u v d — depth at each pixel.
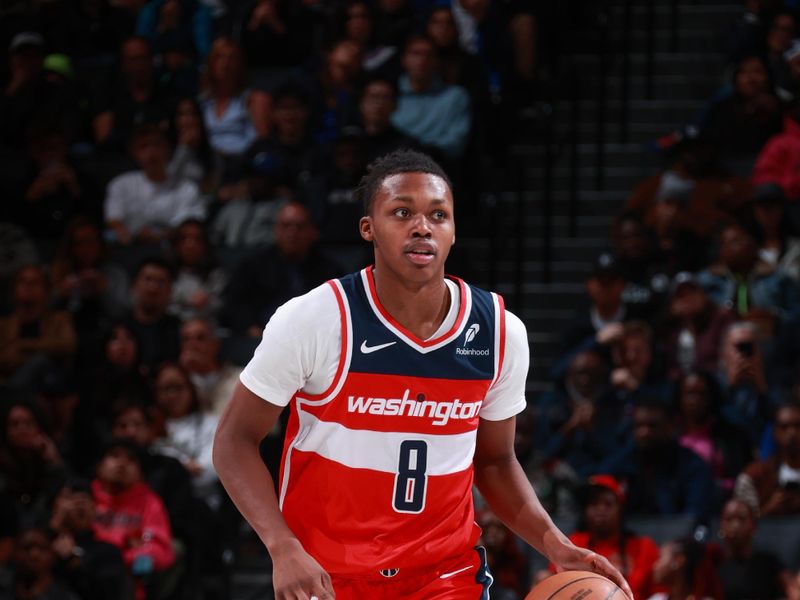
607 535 19.84
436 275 9.09
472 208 28.83
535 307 27.53
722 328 23.75
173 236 27.38
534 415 23.44
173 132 30.75
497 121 30.08
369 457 9.18
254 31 32.84
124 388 23.36
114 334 24.47
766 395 22.66
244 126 30.67
